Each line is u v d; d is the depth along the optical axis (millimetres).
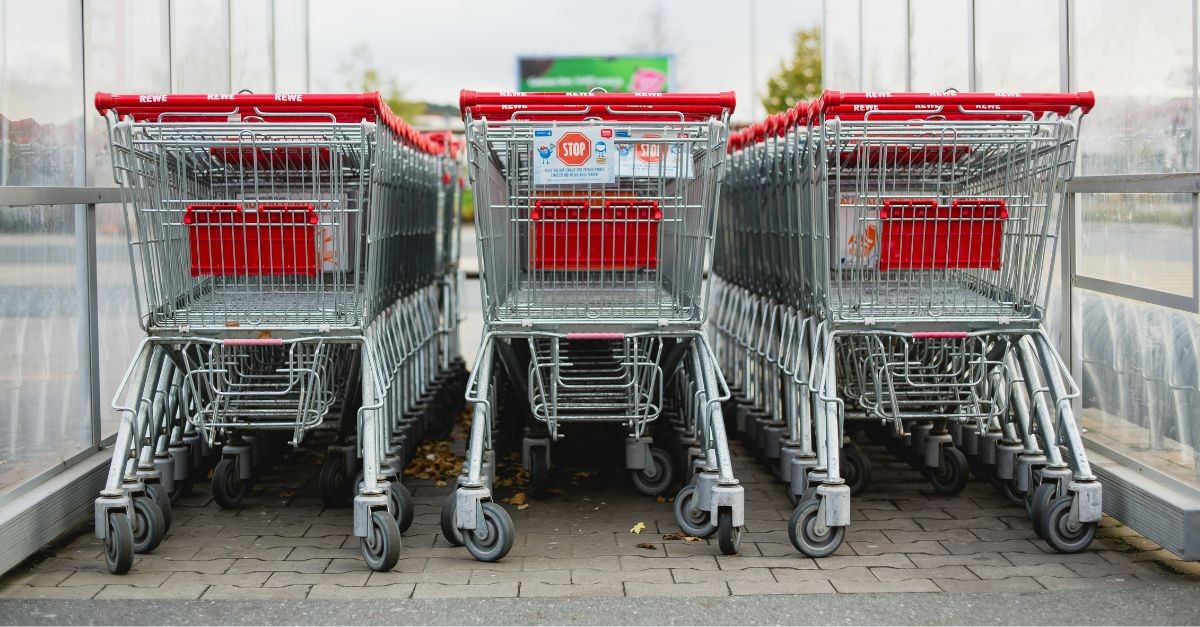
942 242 5156
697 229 5297
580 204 5211
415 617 4281
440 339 8945
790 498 5969
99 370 5898
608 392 6141
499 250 5562
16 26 5086
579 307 5387
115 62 6254
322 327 5055
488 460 5789
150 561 4992
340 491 5984
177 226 5078
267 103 4922
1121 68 5578
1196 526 4570
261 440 6207
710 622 4223
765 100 25656
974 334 5152
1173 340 5043
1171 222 5035
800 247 5711
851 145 5227
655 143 5129
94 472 5523
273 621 4234
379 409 5242
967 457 6449
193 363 5461
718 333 8523
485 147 5141
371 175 5070
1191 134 4883
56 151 5508
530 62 40875
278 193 5395
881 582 4672
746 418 7398
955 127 5121
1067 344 6203
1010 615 4266
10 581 4684
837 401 5078
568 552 5148
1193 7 4852
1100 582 4645
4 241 4898
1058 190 5273
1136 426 5445
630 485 6488
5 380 4898
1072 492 5020
